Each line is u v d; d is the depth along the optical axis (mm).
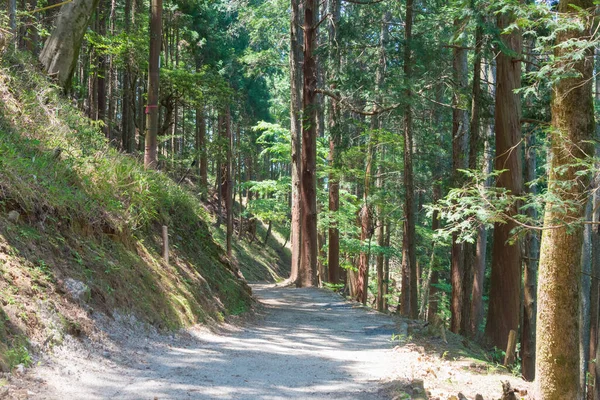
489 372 8992
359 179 30000
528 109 16953
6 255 6480
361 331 12758
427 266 32656
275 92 51656
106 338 7117
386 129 27047
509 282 15750
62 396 4871
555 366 7312
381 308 31188
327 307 18891
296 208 29750
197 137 38906
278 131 35531
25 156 8875
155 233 12609
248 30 45750
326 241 43781
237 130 45844
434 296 30375
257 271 46312
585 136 6949
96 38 23859
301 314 16562
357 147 27781
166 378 6246
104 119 25625
